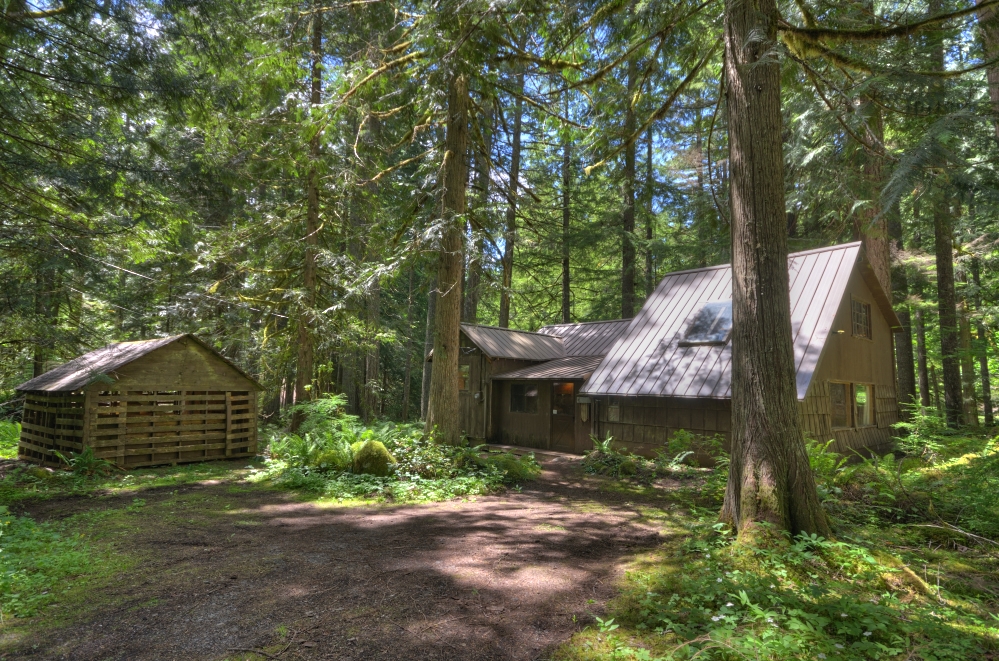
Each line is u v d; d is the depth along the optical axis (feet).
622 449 44.70
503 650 11.86
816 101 36.27
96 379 32.58
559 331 68.69
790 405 19.08
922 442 33.73
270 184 51.11
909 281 64.44
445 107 39.93
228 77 39.63
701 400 41.29
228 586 15.48
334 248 53.16
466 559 18.30
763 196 19.84
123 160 29.40
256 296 48.52
